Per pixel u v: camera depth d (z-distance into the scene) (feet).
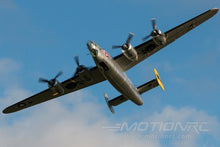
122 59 270.46
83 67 261.03
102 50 248.11
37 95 311.06
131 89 283.59
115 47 253.03
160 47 273.54
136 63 282.36
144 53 274.98
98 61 243.40
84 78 270.05
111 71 253.65
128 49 248.93
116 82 267.59
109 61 249.55
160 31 248.11
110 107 345.10
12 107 321.32
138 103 314.96
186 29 265.95
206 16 258.78
